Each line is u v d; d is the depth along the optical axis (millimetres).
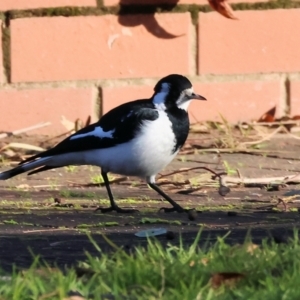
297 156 12273
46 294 5102
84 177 11148
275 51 13844
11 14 13273
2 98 13367
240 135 13336
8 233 7285
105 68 13516
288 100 13945
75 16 13383
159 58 13602
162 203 9398
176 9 13547
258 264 5699
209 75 13734
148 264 5734
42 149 12438
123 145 9266
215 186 10398
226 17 13609
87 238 7039
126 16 13469
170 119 9383
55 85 13453
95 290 5227
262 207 8812
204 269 5629
